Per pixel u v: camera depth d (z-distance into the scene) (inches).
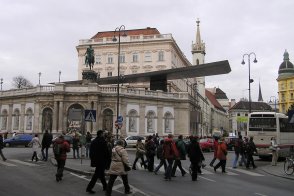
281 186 703.1
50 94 2331.4
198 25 4830.2
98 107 2326.5
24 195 522.0
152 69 3754.9
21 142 1988.2
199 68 2628.0
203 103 4569.4
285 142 1334.9
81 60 3932.1
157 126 2509.8
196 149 751.1
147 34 3927.2
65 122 2294.5
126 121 2390.5
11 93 2573.8
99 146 558.3
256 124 1334.9
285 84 5201.8
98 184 655.1
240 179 796.0
